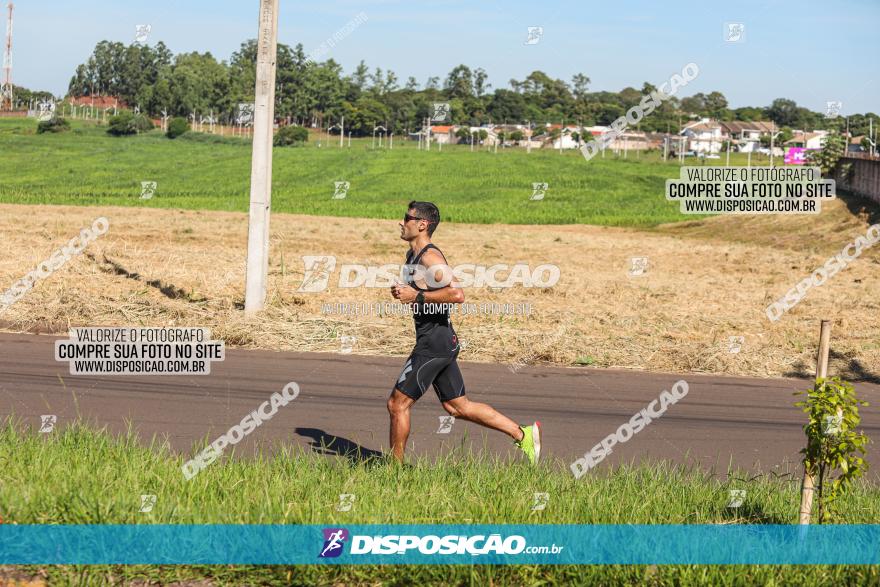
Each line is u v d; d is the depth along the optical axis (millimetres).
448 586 4215
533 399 8688
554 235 30312
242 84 129375
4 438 6062
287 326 11359
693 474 6352
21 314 11609
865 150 50094
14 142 92000
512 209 48719
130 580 4199
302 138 105875
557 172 71812
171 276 15477
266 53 11570
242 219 30484
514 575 4262
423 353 5871
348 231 27859
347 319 12156
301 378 9156
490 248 25203
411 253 5945
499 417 6148
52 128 105062
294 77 128375
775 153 99625
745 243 28547
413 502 4973
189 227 26344
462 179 66312
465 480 5484
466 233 30328
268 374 9266
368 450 6711
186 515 4586
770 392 9438
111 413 7477
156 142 99062
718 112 132500
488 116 131125
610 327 12453
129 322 11500
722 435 7660
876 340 11977
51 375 8773
